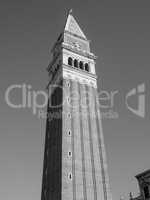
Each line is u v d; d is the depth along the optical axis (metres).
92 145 83.38
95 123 89.12
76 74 98.31
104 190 76.00
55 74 102.56
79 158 77.94
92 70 104.25
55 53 111.00
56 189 72.56
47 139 90.19
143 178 62.25
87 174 76.19
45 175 83.31
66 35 110.94
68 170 73.88
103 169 80.19
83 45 113.38
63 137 79.50
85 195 72.06
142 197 61.53
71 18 121.56
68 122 83.75
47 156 85.50
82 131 84.38
